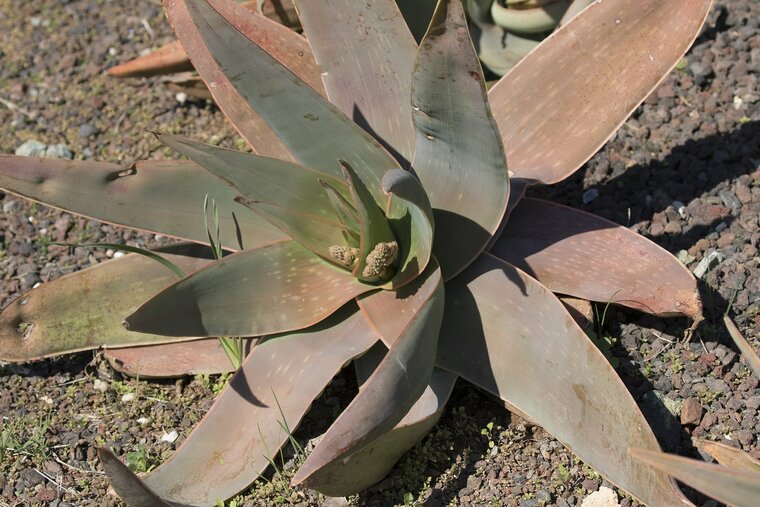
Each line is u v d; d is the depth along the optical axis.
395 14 2.07
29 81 2.66
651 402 2.02
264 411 1.99
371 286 2.01
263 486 2.01
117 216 2.07
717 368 2.04
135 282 2.14
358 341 1.99
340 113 1.99
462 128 1.91
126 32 2.73
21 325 2.12
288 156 2.15
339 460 1.82
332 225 2.01
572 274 2.04
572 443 1.90
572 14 2.20
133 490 1.83
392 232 2.02
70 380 2.19
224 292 1.97
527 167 2.07
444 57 1.81
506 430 2.04
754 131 2.29
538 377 1.94
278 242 2.02
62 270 2.33
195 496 1.96
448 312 2.00
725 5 2.49
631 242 2.04
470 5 2.30
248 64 1.95
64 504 2.04
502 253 2.07
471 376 1.98
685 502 1.82
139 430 2.12
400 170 1.84
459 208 2.01
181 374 2.13
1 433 2.12
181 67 2.43
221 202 2.09
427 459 2.02
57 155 2.50
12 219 2.42
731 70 2.40
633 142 2.33
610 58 2.04
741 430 1.99
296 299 2.02
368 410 1.80
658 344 2.08
